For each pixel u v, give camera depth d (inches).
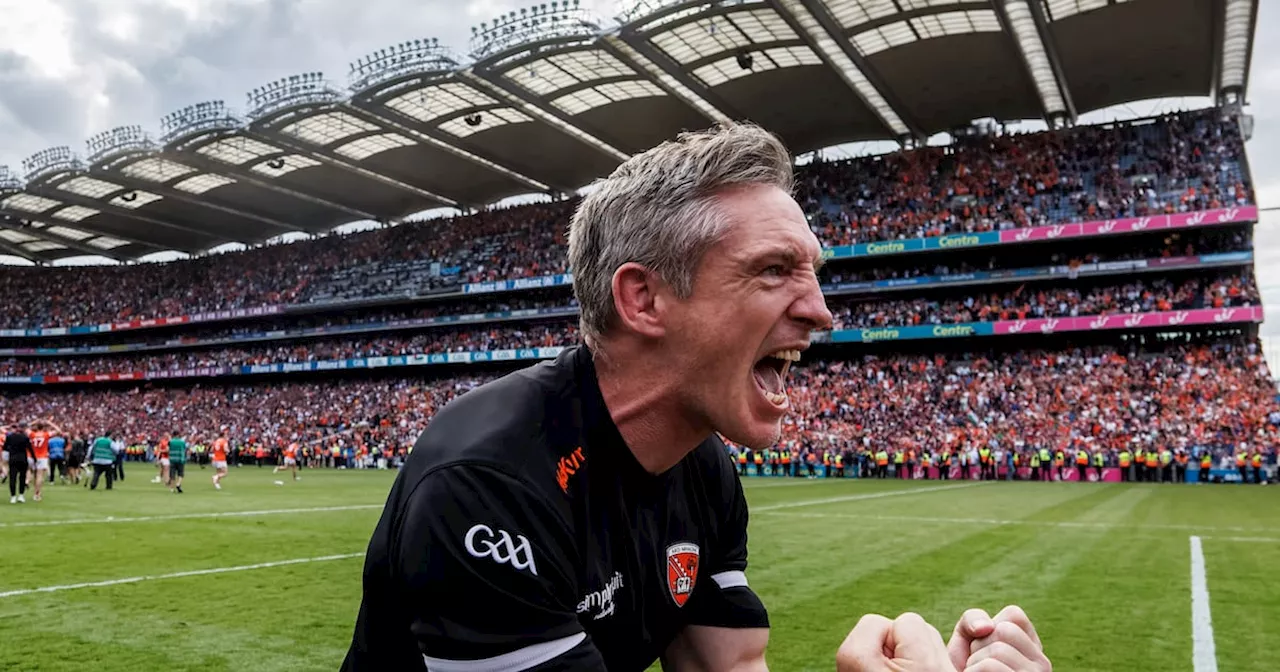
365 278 2186.3
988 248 1605.6
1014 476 1317.7
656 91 1517.0
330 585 345.4
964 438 1376.7
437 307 2087.8
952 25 1286.9
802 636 259.8
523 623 43.7
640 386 49.5
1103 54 1386.6
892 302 1669.5
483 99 1547.7
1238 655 237.3
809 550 457.1
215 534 522.3
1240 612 294.2
